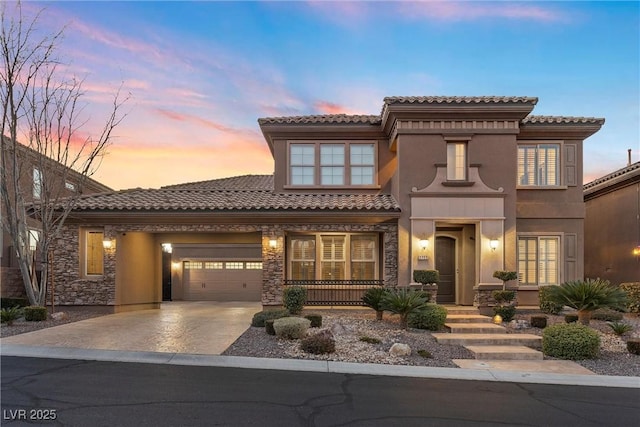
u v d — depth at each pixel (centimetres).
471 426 572
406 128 1517
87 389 695
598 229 1959
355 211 1498
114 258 1574
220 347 999
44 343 1021
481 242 1485
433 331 1191
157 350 968
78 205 1516
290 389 718
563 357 968
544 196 1600
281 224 1553
